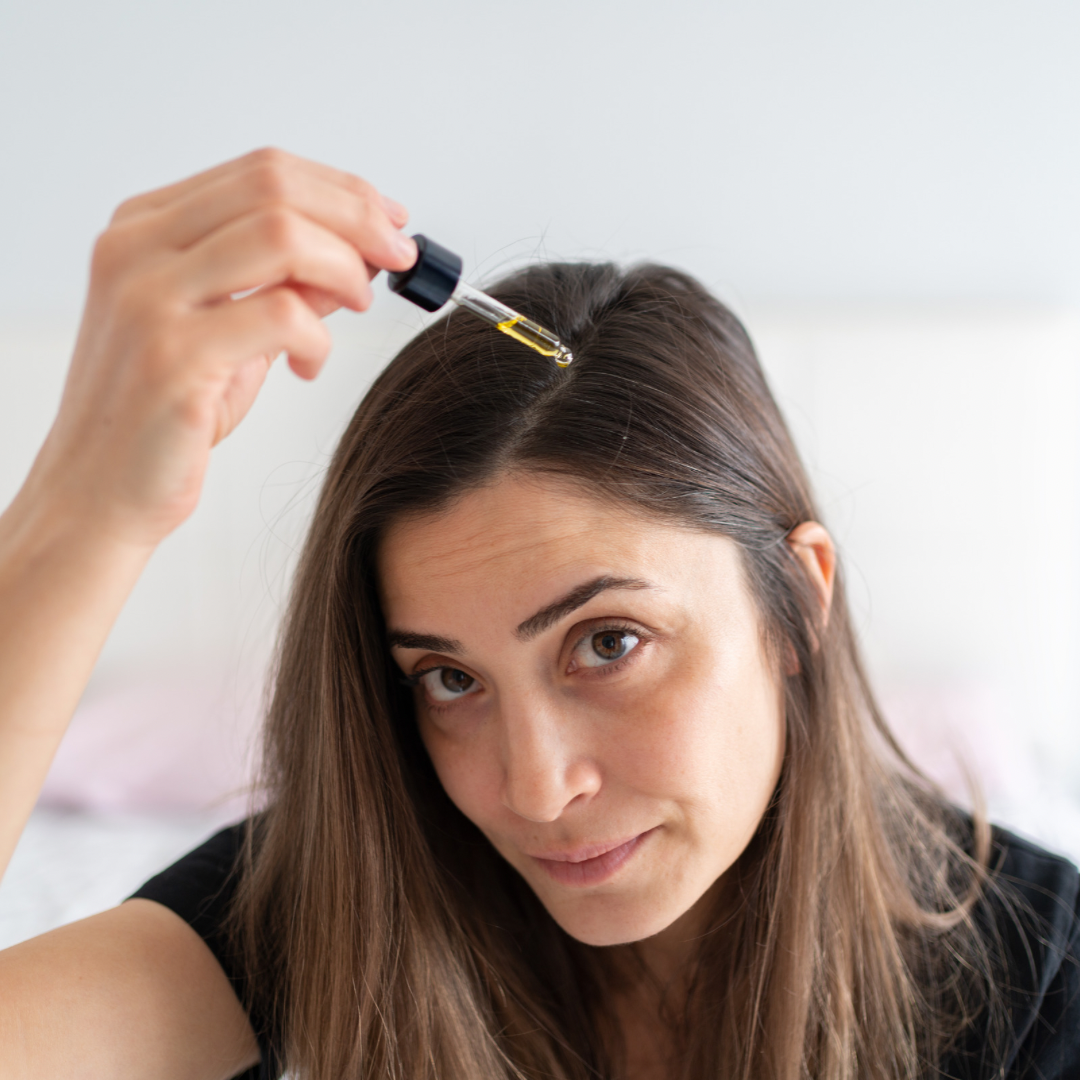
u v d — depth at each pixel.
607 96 2.15
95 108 2.21
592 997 0.86
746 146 2.15
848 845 0.85
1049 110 2.10
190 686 2.23
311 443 2.24
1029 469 2.16
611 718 0.66
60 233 2.25
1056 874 0.91
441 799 0.87
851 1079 0.79
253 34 2.17
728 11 2.12
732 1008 0.80
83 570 0.47
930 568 2.19
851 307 2.19
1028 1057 0.80
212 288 0.43
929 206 2.15
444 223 2.19
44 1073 0.61
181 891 0.81
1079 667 2.19
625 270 0.91
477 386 0.67
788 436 0.91
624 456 0.66
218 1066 0.74
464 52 2.15
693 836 0.69
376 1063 0.76
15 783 0.48
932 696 2.05
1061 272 2.15
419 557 0.67
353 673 0.75
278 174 0.44
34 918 1.47
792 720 0.79
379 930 0.77
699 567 0.68
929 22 2.10
